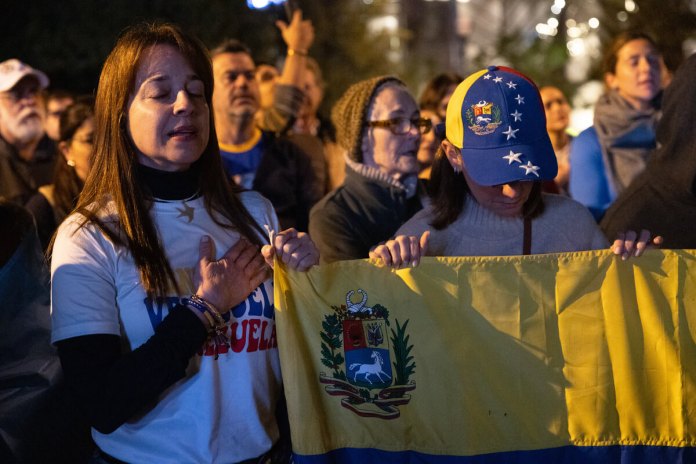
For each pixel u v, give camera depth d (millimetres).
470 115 2635
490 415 2635
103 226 2416
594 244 2793
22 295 2828
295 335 2551
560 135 6336
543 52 8812
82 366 2326
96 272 2383
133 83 2475
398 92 3779
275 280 2529
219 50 4762
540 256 2623
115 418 2289
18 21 7250
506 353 2627
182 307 2379
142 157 2521
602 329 2639
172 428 2426
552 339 2631
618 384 2650
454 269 2607
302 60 5121
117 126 2482
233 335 2486
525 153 2578
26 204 4422
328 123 5738
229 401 2475
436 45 11211
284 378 2537
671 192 3268
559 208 2787
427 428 2635
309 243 2580
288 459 2674
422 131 3814
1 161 5199
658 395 2656
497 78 2656
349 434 2635
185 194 2549
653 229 3289
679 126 3232
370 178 3748
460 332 2625
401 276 2611
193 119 2486
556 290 2627
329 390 2617
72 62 7215
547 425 2643
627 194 3418
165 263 2439
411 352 2623
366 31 9039
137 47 2480
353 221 3668
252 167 4734
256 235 2639
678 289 2639
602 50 7980
